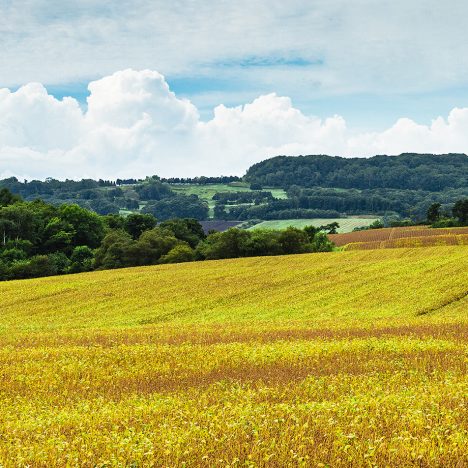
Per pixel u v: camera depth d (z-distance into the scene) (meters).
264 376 21.33
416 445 12.02
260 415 14.44
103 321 51.00
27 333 40.69
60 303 61.19
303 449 12.01
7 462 11.94
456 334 31.70
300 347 26.53
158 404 16.81
